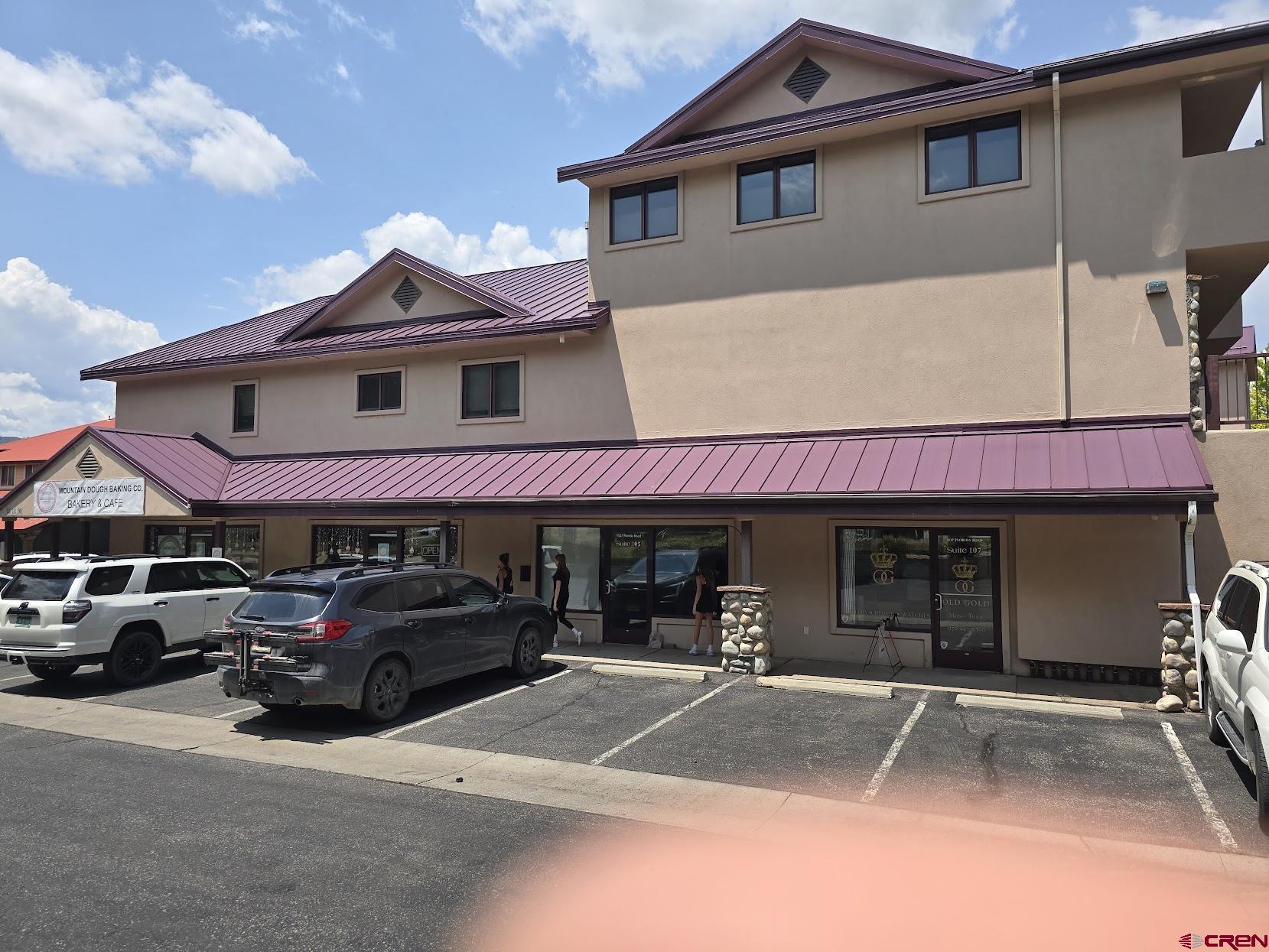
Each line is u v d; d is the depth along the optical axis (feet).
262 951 15.71
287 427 66.28
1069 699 35.99
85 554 65.05
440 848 20.83
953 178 45.75
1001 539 43.34
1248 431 39.14
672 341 52.39
